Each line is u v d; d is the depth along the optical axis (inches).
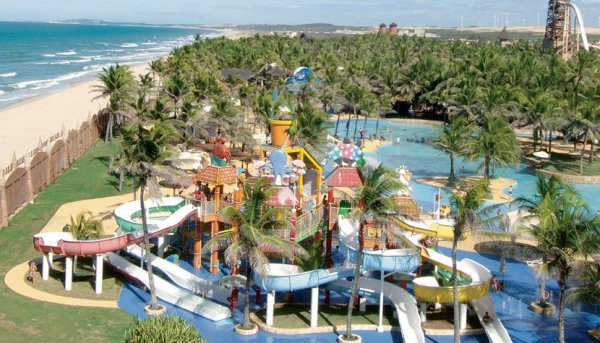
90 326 1459.2
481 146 2785.4
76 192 2568.9
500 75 4719.5
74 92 5506.9
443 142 3011.8
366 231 1637.6
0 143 3358.8
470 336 1537.9
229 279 1615.4
